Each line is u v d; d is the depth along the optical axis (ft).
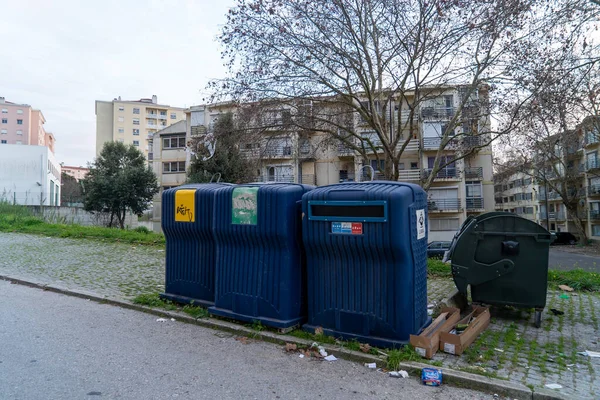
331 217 14.78
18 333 15.85
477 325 16.11
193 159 74.08
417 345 13.61
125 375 12.28
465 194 107.24
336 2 34.35
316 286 15.55
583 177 145.07
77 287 23.54
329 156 99.76
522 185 226.79
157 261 33.45
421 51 34.88
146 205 121.29
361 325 14.49
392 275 13.99
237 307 16.93
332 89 37.52
